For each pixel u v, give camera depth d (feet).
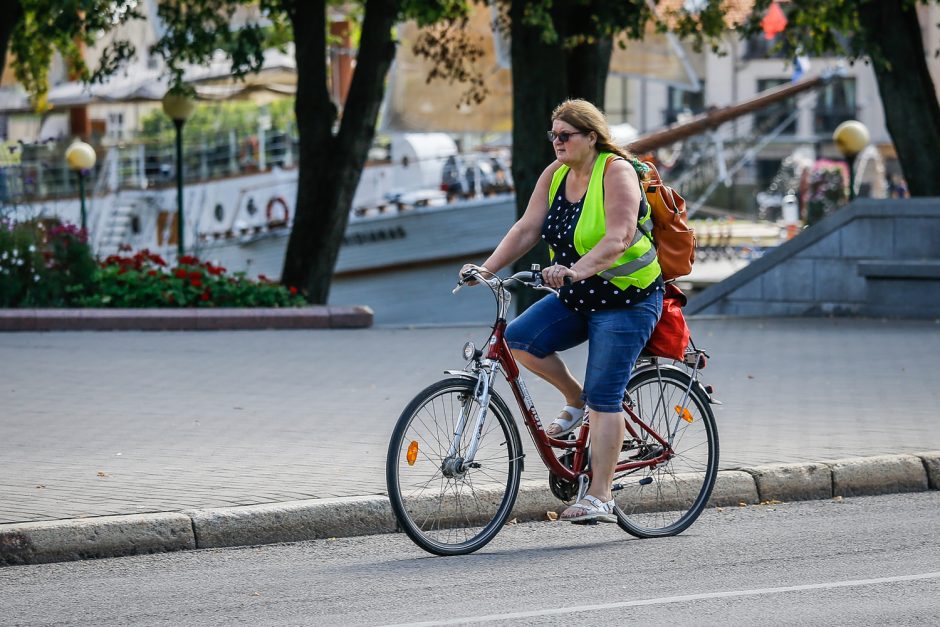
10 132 351.67
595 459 63.16
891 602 52.95
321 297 198.59
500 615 51.42
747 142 327.88
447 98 297.53
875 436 83.92
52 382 107.65
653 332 64.49
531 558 61.36
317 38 196.54
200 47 204.74
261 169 285.43
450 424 62.03
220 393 102.27
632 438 65.87
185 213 291.58
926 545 62.90
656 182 62.90
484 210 273.13
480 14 252.83
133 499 66.49
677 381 67.10
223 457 77.56
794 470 74.54
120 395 101.04
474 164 280.31
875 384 106.32
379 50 195.83
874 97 569.64
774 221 462.19
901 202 161.89
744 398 99.45
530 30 176.76
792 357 123.34
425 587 55.98
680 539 65.31
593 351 62.59
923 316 160.45
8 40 195.83
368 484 70.33
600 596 54.19
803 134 572.51
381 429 87.10
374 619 51.11
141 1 217.77
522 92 178.29
